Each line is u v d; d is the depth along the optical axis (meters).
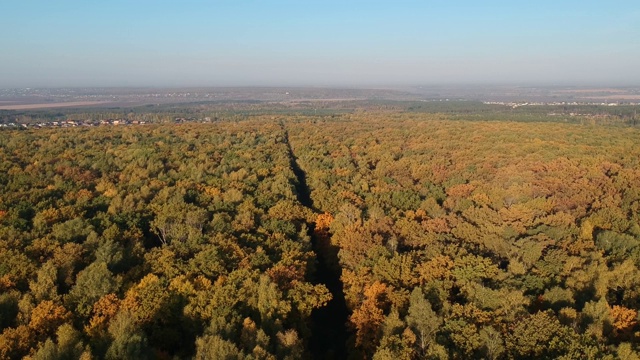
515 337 50.31
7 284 61.78
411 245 81.75
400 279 67.12
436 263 68.31
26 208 93.44
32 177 120.44
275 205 103.56
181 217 88.88
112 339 50.97
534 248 71.56
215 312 56.09
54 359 46.28
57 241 75.06
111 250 70.62
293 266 70.12
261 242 80.88
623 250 75.62
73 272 67.50
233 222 89.06
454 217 92.81
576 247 76.12
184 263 68.25
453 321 52.88
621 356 46.31
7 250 69.44
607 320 54.44
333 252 86.50
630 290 63.50
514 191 109.75
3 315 55.94
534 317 51.88
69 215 90.31
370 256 73.56
